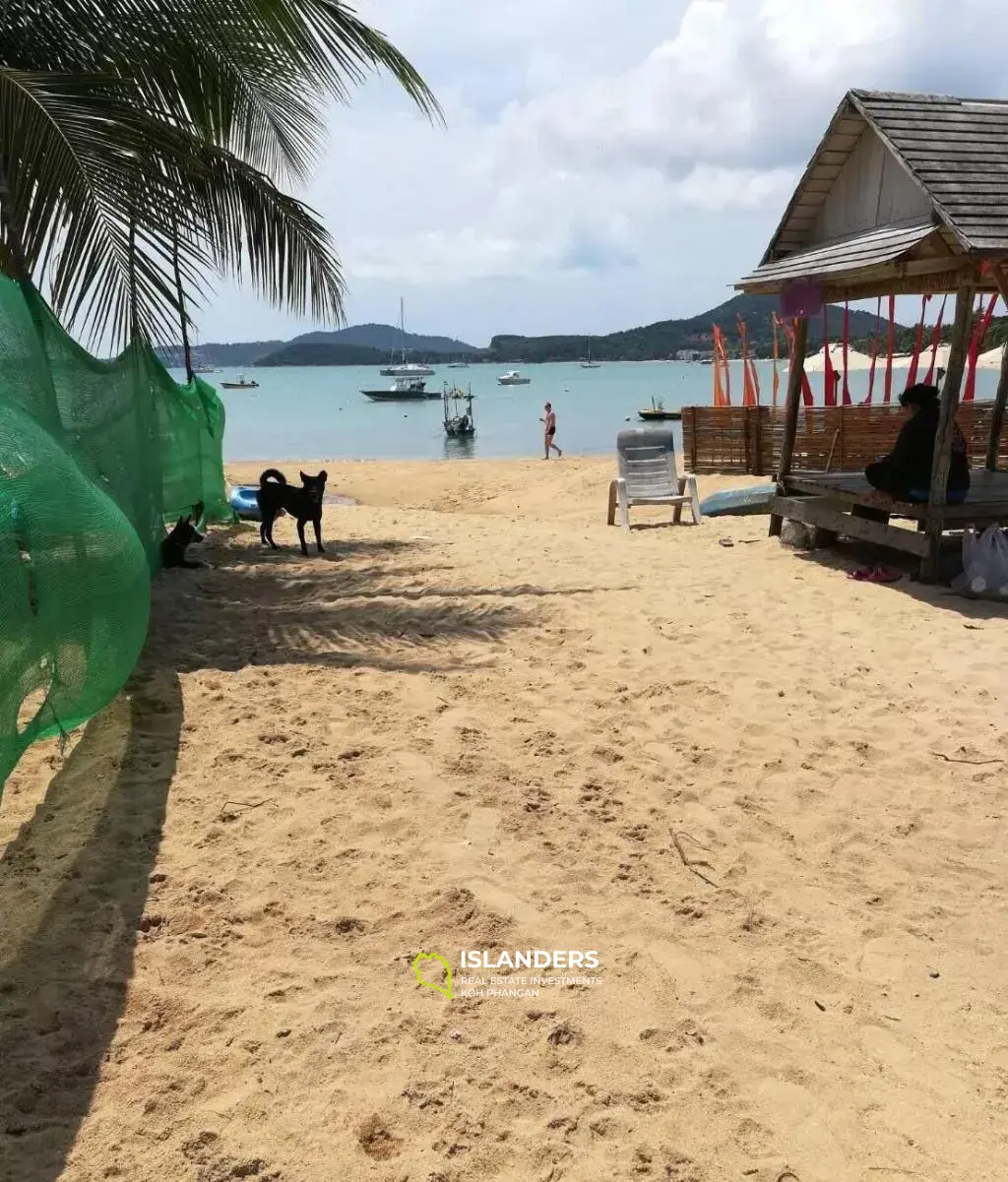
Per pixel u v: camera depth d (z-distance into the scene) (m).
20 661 2.87
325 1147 2.24
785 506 9.45
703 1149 2.28
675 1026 2.70
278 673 5.46
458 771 4.23
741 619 6.76
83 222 5.79
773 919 3.23
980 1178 2.21
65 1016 2.62
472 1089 2.44
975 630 6.36
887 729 4.81
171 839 3.62
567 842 3.69
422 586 7.84
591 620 6.74
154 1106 2.32
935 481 7.36
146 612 4.35
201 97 7.64
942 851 3.69
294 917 3.14
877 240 7.53
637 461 11.67
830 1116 2.39
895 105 7.54
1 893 3.23
